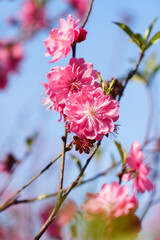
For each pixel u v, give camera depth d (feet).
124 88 2.02
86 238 1.51
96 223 1.53
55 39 2.00
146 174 1.93
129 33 2.14
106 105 1.87
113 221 1.63
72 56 1.95
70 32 1.93
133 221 1.65
